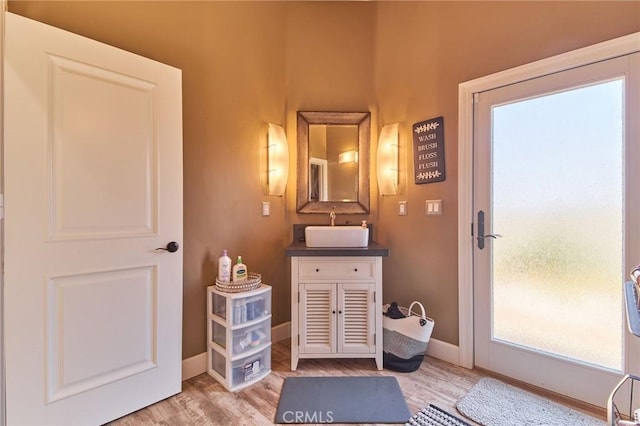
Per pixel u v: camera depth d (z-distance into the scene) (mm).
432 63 2129
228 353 1760
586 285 1610
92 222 1417
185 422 1497
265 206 2295
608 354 1554
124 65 1500
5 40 1210
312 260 1936
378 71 2414
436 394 1700
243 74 2145
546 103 1717
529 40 1739
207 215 1963
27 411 1276
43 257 1298
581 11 1580
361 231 2021
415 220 2227
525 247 1798
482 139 1932
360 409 1570
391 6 2342
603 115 1552
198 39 1912
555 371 1692
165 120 1643
